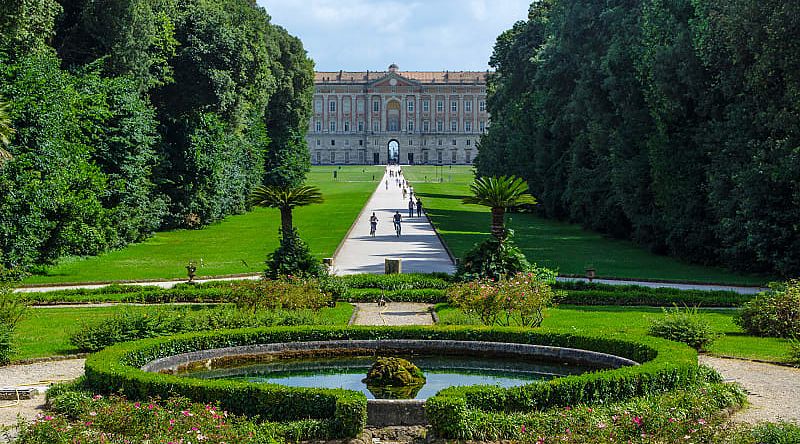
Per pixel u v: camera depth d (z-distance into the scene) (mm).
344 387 15516
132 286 29891
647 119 45188
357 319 24281
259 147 81875
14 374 17562
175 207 60250
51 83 38344
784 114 33500
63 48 47000
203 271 36719
